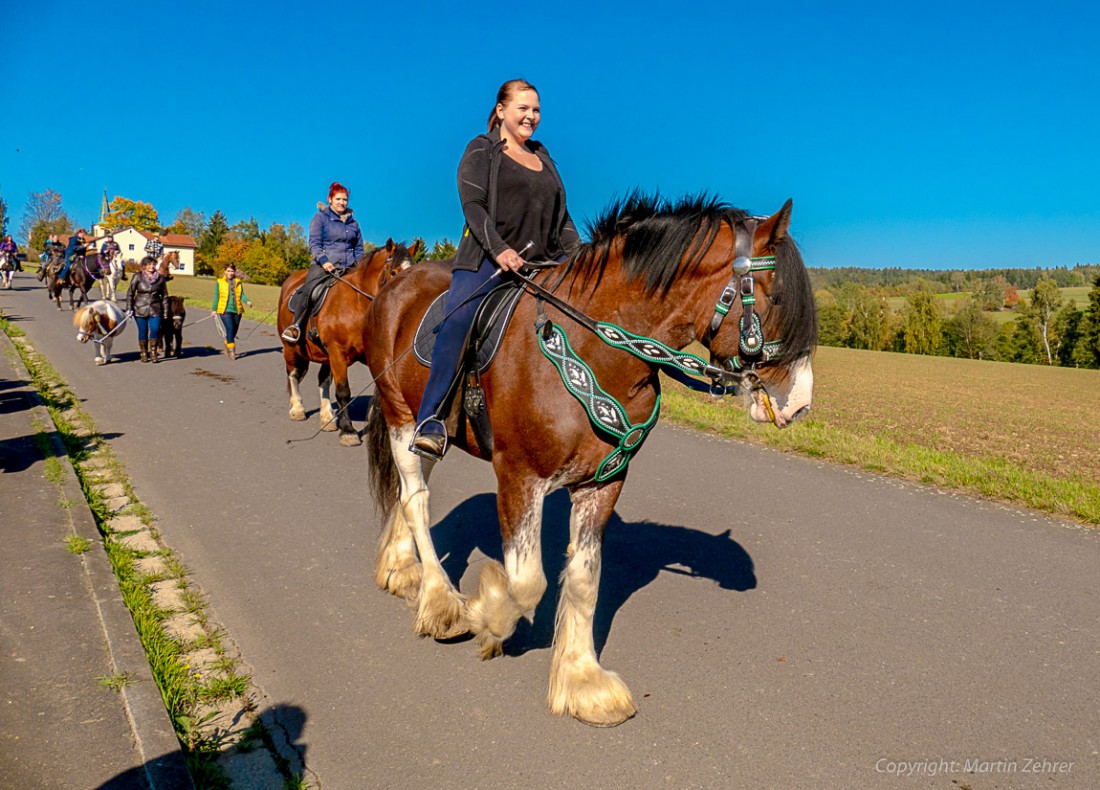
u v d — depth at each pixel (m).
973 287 119.06
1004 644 4.04
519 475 3.34
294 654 3.95
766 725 3.36
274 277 80.88
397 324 4.24
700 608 4.46
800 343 2.92
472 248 3.66
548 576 4.95
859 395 16.38
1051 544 5.45
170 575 4.80
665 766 3.10
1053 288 73.81
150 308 13.92
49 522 5.39
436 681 3.72
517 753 3.18
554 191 3.71
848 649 3.99
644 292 3.17
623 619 4.33
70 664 3.61
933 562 5.12
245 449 7.98
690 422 9.62
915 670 3.79
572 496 3.45
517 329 3.34
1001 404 15.52
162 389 11.41
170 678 3.59
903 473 7.19
